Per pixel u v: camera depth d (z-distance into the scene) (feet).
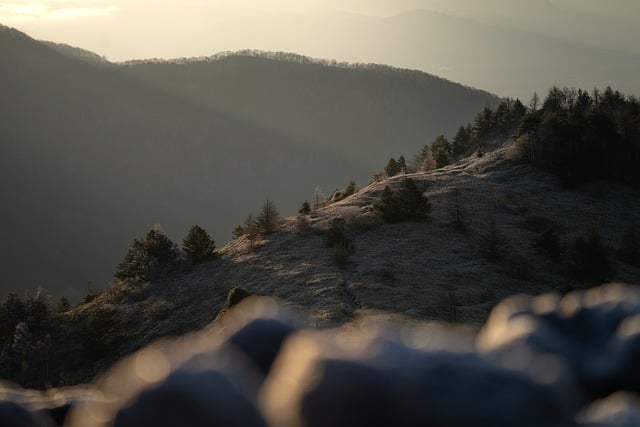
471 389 2.98
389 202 256.11
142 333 219.20
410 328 3.33
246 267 236.63
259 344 3.64
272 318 3.80
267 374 3.36
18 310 244.83
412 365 3.03
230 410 3.02
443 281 202.39
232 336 3.72
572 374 3.75
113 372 3.18
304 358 3.12
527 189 306.76
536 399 3.00
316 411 2.94
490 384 3.01
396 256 221.46
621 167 317.63
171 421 2.99
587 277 213.66
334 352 3.09
